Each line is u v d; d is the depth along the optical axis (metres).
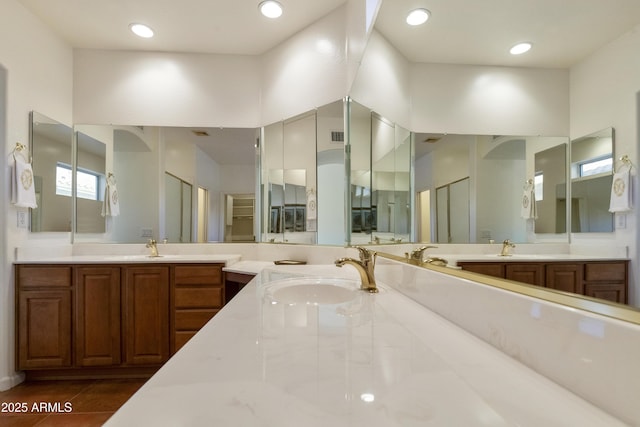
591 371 0.41
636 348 0.36
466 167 0.90
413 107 1.17
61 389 2.02
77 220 2.53
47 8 2.13
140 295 2.13
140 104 2.61
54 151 2.36
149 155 2.62
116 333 2.12
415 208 1.26
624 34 0.47
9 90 2.02
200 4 2.10
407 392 0.42
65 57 2.48
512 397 0.42
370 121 1.68
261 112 2.63
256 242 2.61
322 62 2.18
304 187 2.25
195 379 0.45
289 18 2.21
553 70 0.60
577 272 0.52
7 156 2.01
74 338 2.09
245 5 2.10
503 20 0.72
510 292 0.57
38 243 2.23
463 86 0.88
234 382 0.44
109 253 2.55
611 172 0.48
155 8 2.13
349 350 0.57
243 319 0.77
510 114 0.71
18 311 2.05
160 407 0.38
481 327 0.64
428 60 1.03
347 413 0.37
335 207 2.04
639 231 0.44
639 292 0.44
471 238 0.85
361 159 1.82
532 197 0.63
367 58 1.65
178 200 2.62
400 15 1.16
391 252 1.52
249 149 2.66
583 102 0.54
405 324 0.74
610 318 0.40
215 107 2.64
